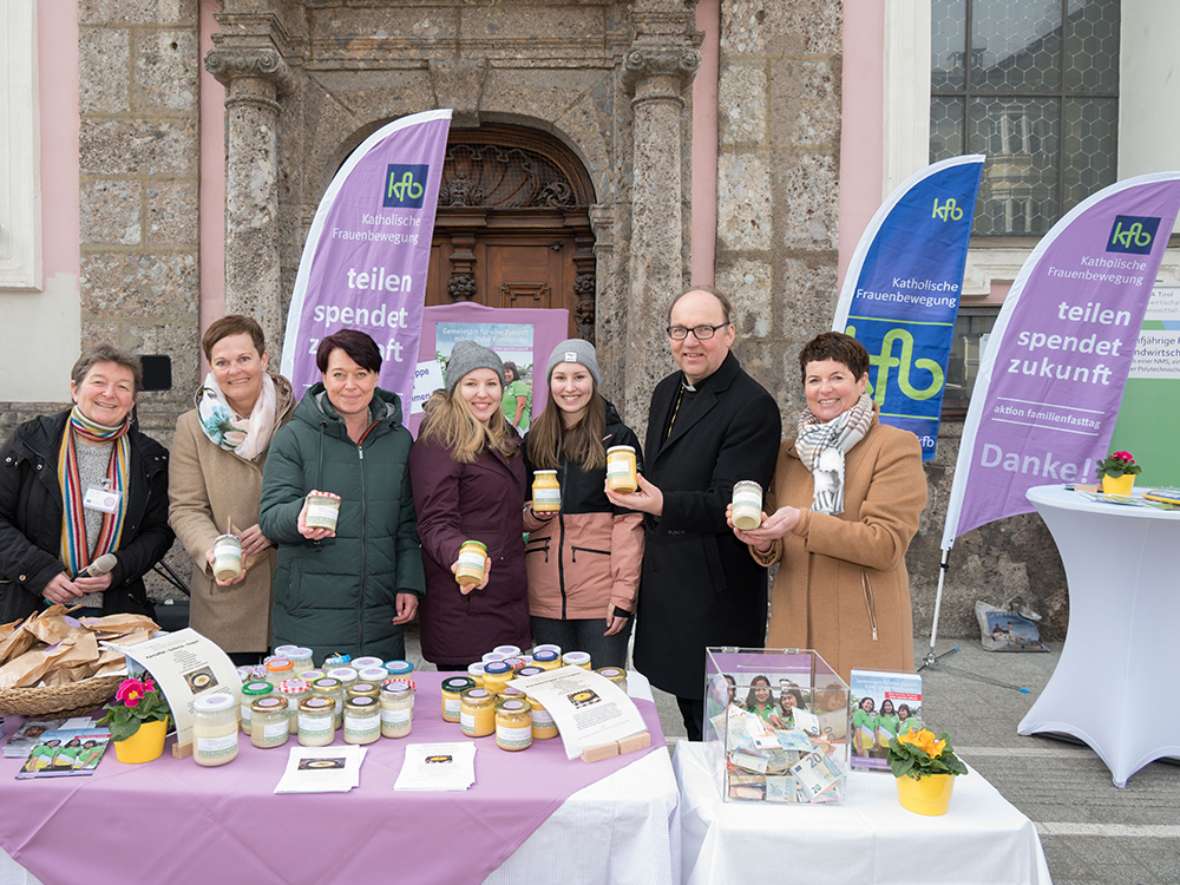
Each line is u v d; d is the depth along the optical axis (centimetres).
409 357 415
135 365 269
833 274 531
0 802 161
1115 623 342
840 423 229
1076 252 460
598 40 530
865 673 195
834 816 166
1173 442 527
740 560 252
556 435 274
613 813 160
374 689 191
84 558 263
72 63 522
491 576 251
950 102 588
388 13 531
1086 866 272
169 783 164
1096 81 591
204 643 199
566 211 560
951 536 477
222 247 526
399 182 413
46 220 525
